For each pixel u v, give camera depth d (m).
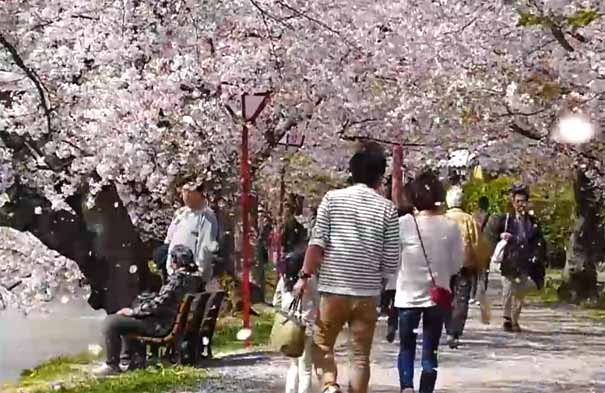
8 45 11.73
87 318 17.22
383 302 14.58
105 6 12.96
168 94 13.72
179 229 13.45
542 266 16.86
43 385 11.59
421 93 19.25
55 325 16.44
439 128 21.64
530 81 20.05
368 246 8.50
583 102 19.72
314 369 9.55
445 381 11.24
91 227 14.81
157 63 13.68
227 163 17.09
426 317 9.51
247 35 15.29
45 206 14.30
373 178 8.73
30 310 14.59
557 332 16.84
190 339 12.80
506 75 20.02
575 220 25.00
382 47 16.50
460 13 17.92
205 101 15.10
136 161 13.67
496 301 24.31
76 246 14.62
